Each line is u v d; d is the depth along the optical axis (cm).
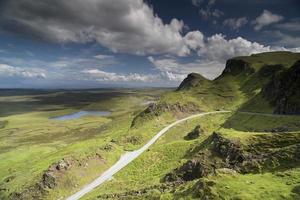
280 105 16738
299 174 4797
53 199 12025
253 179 4966
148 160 13962
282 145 7050
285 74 18562
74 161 14000
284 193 4250
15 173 18225
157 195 5822
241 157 7325
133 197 6488
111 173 13962
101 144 19025
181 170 8388
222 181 4938
